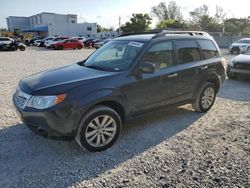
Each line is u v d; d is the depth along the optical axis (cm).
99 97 386
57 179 334
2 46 2909
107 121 405
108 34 7181
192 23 7450
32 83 398
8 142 429
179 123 524
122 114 436
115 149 413
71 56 2200
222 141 444
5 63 1595
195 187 319
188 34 554
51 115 357
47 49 3444
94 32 7569
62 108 360
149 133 475
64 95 363
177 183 326
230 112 601
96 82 393
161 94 477
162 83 473
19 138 444
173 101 507
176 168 359
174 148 418
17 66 1437
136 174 345
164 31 532
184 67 512
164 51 486
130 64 435
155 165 367
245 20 6962
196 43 555
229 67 1020
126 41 498
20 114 388
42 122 363
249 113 595
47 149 409
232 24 7000
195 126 511
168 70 484
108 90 398
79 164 369
